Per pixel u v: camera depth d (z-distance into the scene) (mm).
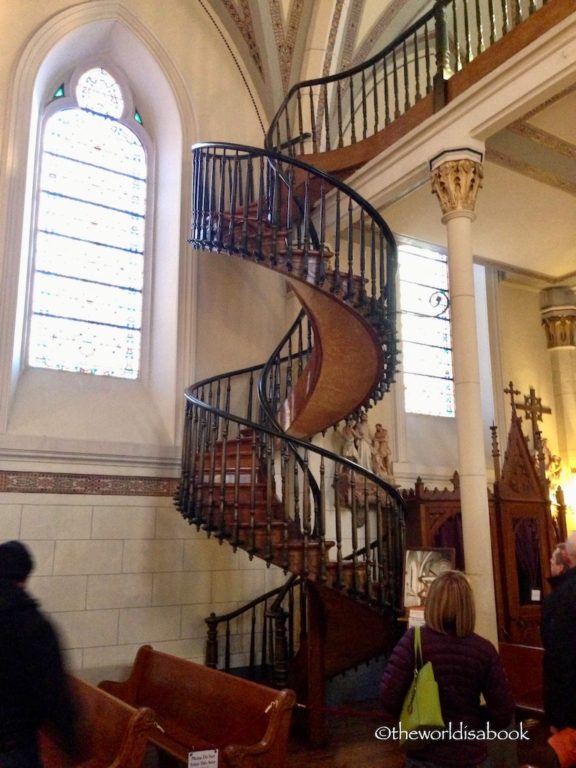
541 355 10250
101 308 7613
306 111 8789
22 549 2479
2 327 6453
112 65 8344
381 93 9367
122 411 7219
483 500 5367
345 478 7605
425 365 9547
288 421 6883
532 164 6539
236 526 5391
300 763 4812
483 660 2617
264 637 6379
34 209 7309
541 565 7082
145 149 8406
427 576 4953
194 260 7785
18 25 7227
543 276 9391
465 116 5852
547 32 5164
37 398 6797
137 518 6770
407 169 6395
